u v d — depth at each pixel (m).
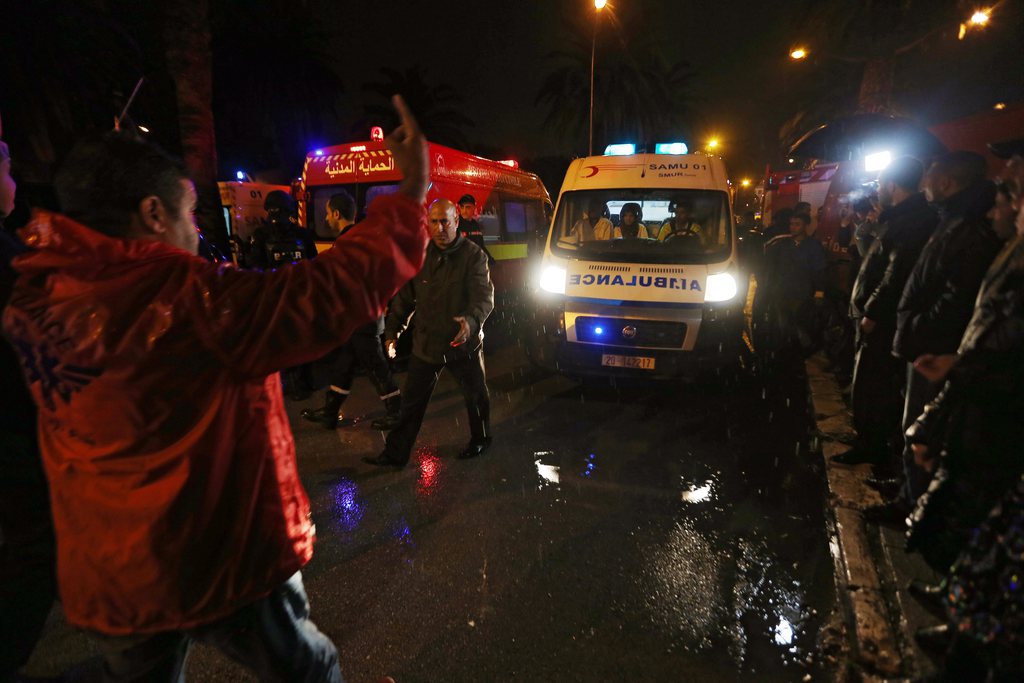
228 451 1.26
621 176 6.30
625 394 6.04
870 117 8.65
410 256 1.27
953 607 1.70
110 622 1.28
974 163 2.76
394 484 4.07
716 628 2.63
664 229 6.30
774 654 2.47
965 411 2.17
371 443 4.80
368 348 4.88
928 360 2.23
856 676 2.32
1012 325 1.92
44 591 1.99
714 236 5.88
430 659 2.46
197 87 9.11
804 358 7.14
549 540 3.36
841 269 8.31
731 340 5.43
